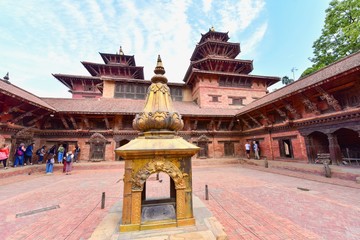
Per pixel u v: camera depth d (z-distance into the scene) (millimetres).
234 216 4504
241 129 20531
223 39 29891
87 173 12836
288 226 3895
